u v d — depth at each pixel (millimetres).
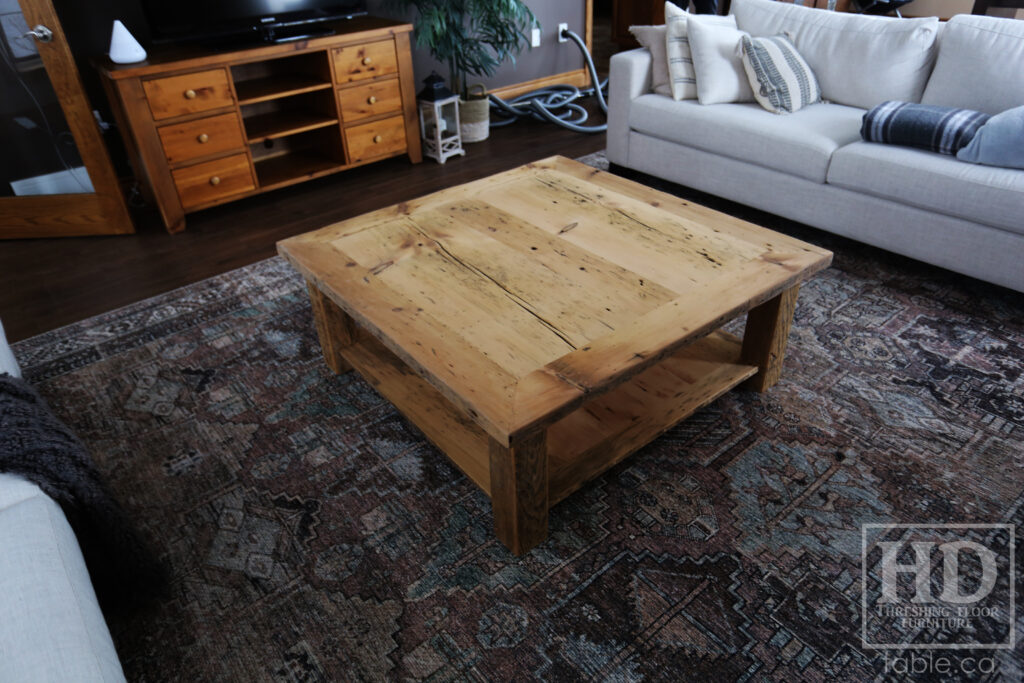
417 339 1339
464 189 2045
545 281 1529
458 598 1324
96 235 2928
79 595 973
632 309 1421
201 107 2793
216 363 2041
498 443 1249
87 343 2160
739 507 1503
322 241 1737
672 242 1689
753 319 1724
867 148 2352
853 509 1489
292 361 2039
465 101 3783
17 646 853
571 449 1526
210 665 1222
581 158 3594
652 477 1589
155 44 3012
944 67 2508
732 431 1717
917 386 1854
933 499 1508
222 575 1387
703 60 2826
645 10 5262
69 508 1143
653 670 1189
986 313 2166
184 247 2795
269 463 1664
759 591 1320
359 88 3234
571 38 4582
